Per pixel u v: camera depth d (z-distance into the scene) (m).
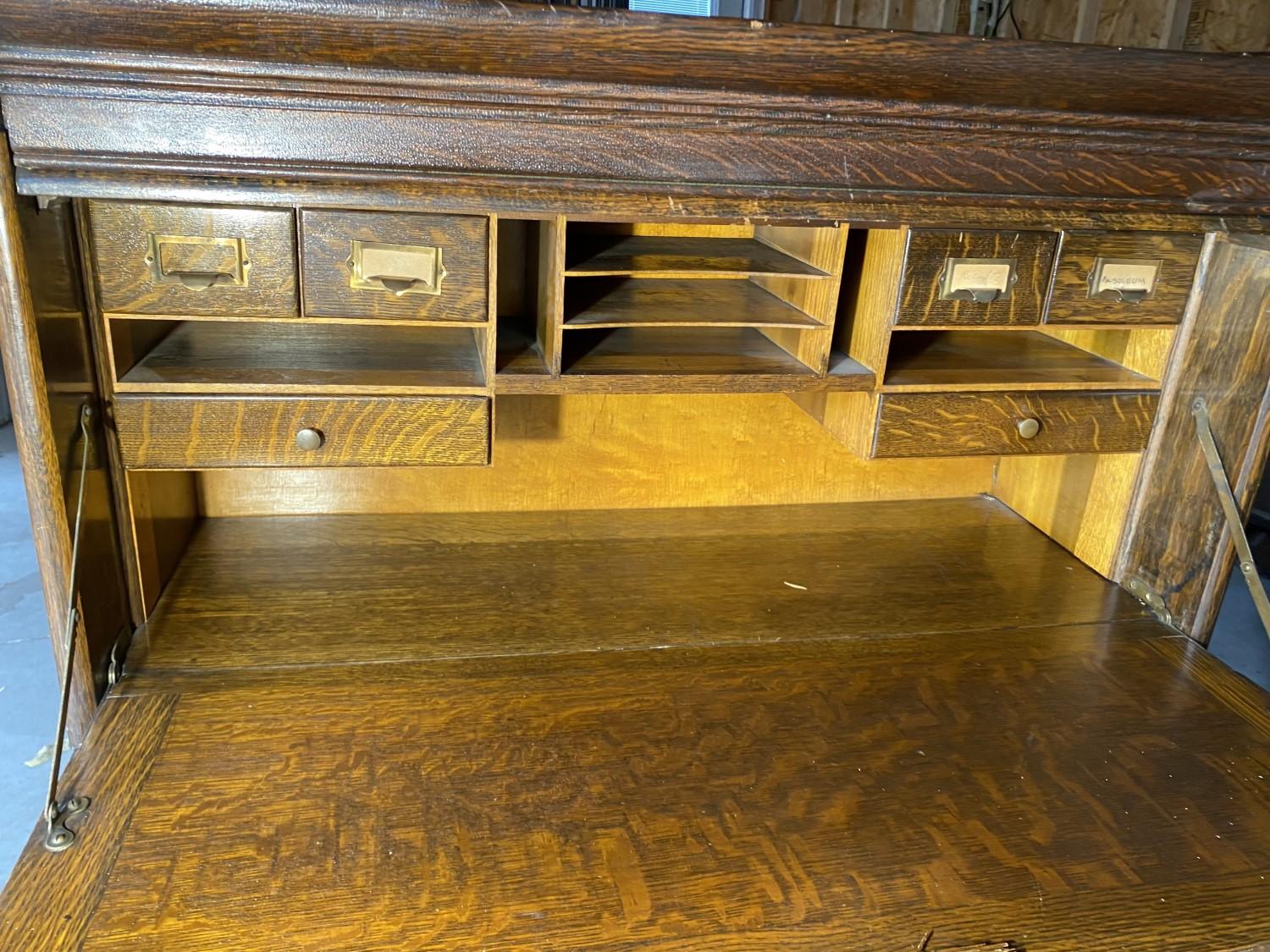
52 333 0.92
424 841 0.84
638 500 1.61
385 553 1.41
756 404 1.58
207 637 1.16
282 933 0.74
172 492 1.35
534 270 1.31
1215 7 2.90
